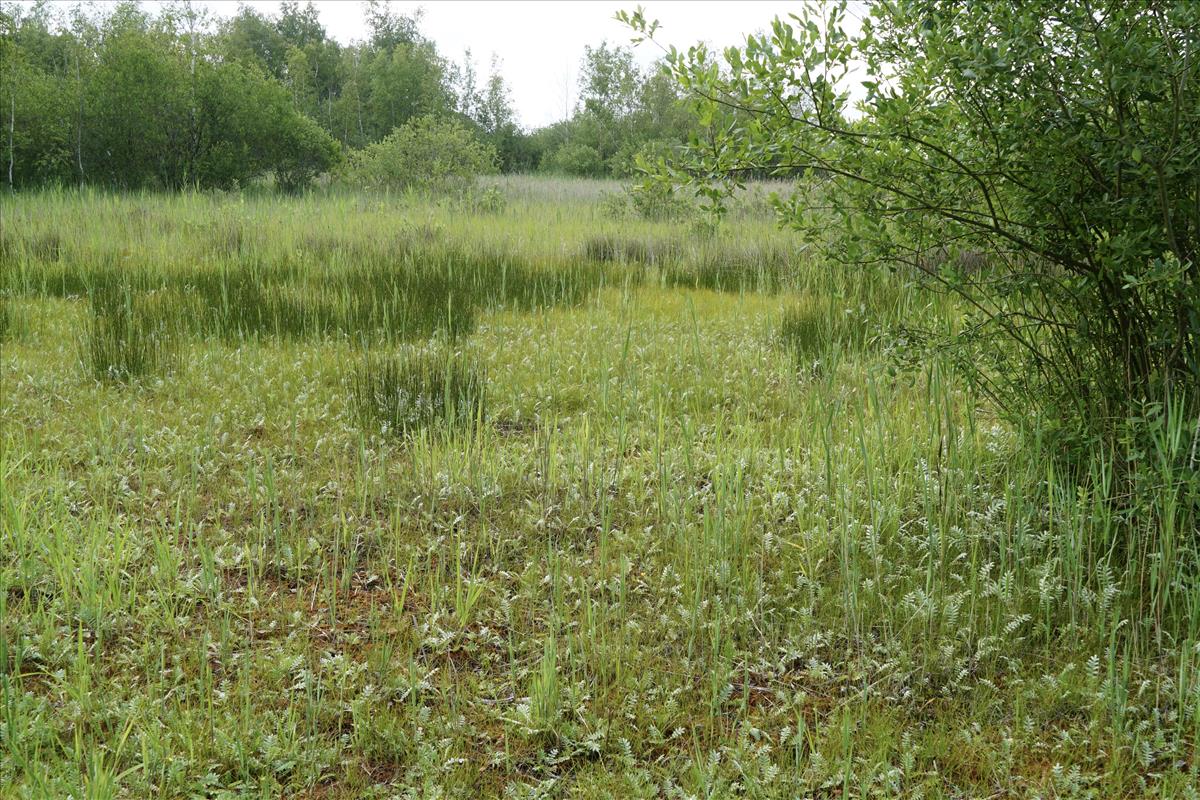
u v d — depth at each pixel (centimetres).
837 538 426
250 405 617
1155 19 354
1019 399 441
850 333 704
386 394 602
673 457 517
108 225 1345
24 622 360
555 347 731
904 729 315
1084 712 321
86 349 713
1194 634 340
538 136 5631
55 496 456
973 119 396
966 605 378
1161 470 364
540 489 492
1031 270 408
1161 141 358
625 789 289
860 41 392
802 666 354
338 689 336
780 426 567
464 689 339
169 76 2380
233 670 344
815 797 287
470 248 1182
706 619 376
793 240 1220
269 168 2600
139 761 296
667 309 901
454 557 431
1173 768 286
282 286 966
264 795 276
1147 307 388
